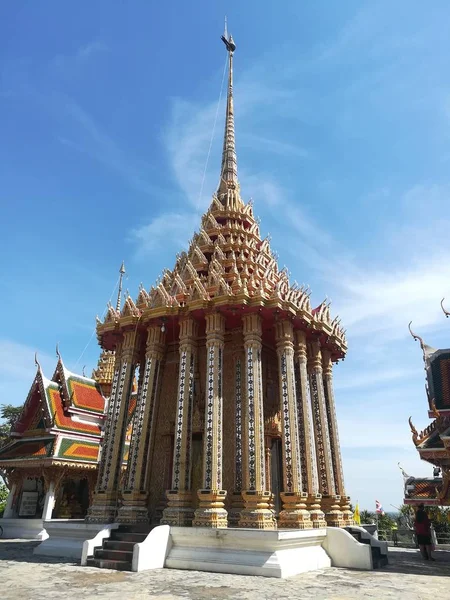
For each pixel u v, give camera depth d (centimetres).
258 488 1695
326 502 2089
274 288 2077
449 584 1279
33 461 3000
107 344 2491
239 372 2141
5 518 3080
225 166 3281
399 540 2756
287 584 1258
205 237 2697
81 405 3394
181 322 2134
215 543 1556
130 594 1107
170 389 2345
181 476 1820
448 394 2384
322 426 2220
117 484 2038
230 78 3691
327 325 2325
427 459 2303
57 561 1714
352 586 1234
